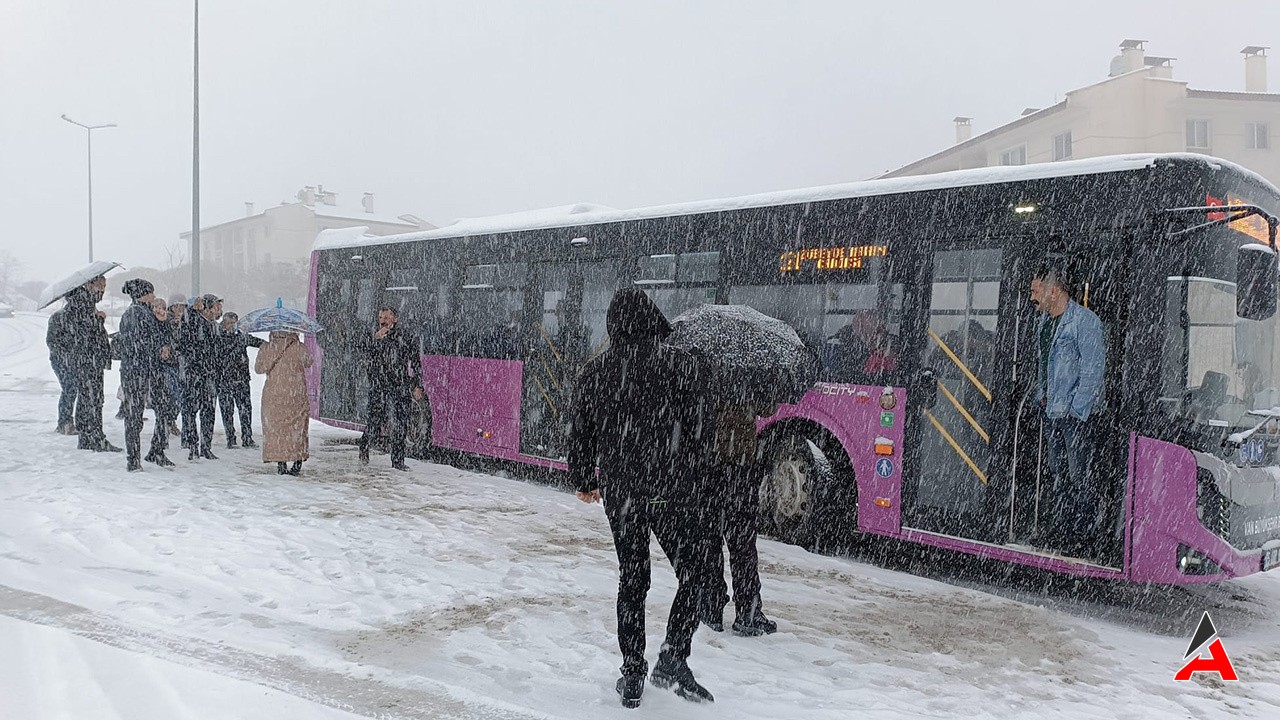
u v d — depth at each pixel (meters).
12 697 4.32
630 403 4.53
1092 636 6.36
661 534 4.67
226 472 11.09
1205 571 6.63
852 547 9.16
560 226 11.44
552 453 11.41
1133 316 6.93
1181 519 6.65
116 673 4.67
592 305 11.02
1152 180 6.93
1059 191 7.38
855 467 8.45
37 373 26.17
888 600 7.04
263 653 5.16
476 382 12.45
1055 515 7.19
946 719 4.76
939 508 7.90
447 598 6.43
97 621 5.55
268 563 7.09
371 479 11.05
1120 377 6.95
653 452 4.52
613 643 5.63
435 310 13.21
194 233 25.70
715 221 9.77
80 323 11.95
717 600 5.89
